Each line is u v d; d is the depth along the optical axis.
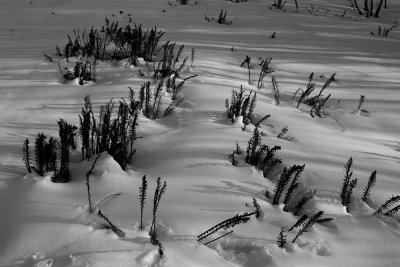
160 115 3.05
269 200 2.13
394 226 2.01
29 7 6.68
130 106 2.90
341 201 2.18
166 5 7.26
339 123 3.24
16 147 2.40
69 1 7.20
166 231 1.78
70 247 1.63
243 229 1.87
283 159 2.51
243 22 6.50
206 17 6.40
